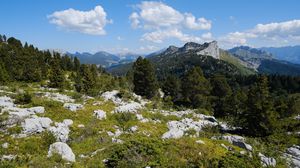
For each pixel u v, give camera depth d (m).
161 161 21.00
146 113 43.22
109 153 22.89
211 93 79.19
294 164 27.89
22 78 76.12
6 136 24.33
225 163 21.33
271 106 39.53
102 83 72.88
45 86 67.25
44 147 23.92
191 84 73.31
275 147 32.03
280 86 141.00
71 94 53.47
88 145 26.00
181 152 23.86
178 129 34.38
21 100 37.06
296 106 68.75
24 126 26.33
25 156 20.70
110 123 33.97
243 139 33.59
